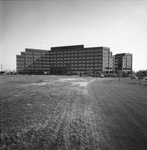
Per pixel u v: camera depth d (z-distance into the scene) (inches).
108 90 569.0
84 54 3887.8
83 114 240.7
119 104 317.4
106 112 253.1
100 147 133.7
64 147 133.3
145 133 164.9
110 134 162.1
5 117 220.8
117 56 4416.8
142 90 575.5
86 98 388.5
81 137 154.3
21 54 4126.5
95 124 193.6
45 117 223.1
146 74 2284.7
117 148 132.1
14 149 130.2
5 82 929.5
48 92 495.2
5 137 153.7
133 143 141.3
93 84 867.4
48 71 4281.5
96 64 3730.3
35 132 166.9
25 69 4175.7
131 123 197.2
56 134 161.6
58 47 4387.3
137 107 290.4
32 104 311.9
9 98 378.9
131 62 4308.6
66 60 4106.8
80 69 3932.1
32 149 129.9
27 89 573.9
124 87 698.2
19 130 172.1
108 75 2910.9
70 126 186.5
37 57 4276.6
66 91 524.4
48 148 131.6
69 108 280.5
